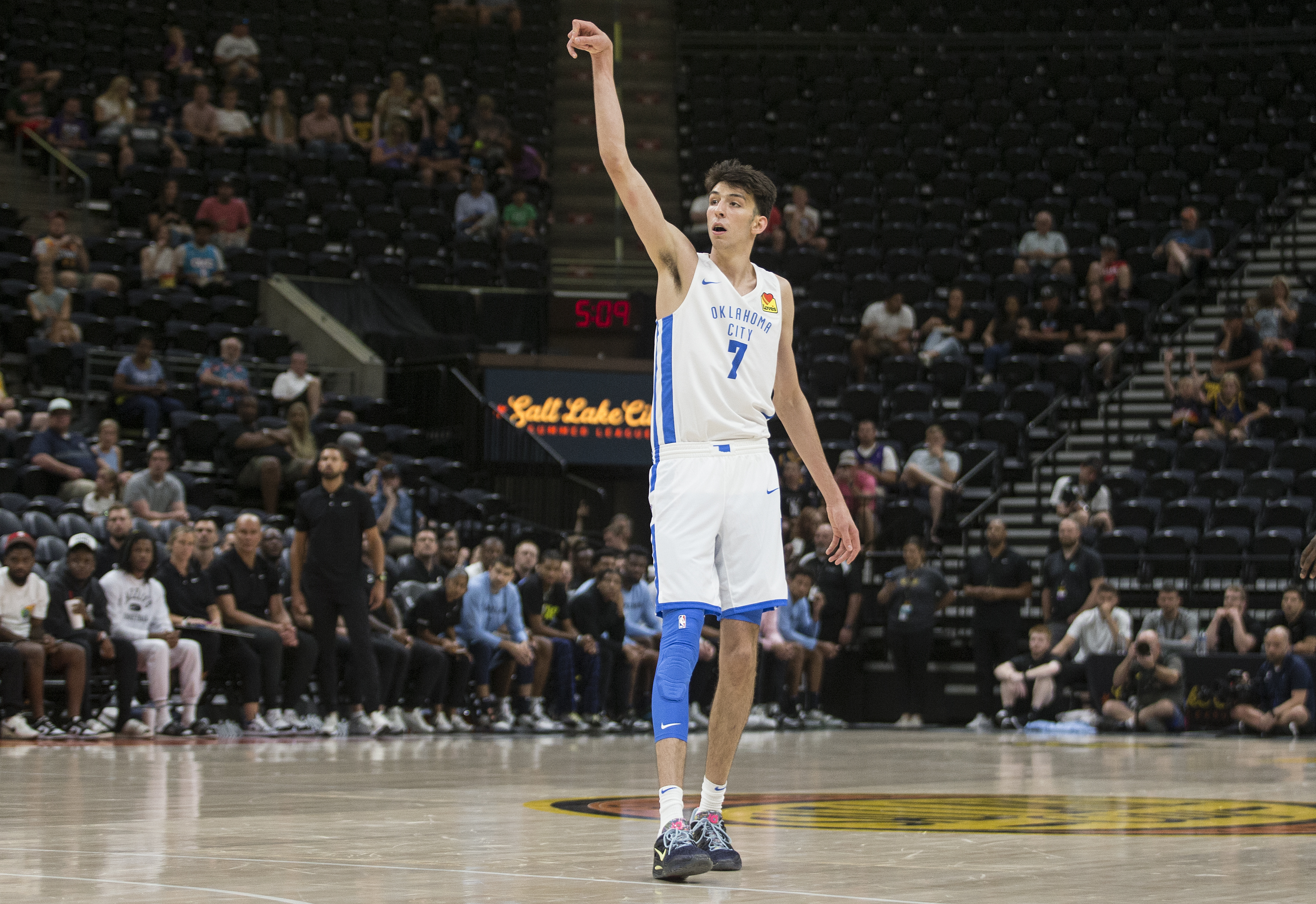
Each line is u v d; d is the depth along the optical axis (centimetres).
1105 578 1498
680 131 2602
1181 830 446
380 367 1809
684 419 383
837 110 2555
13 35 2225
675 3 2839
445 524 1566
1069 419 1884
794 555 1543
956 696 1554
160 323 1714
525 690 1242
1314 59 2605
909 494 1695
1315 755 954
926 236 2222
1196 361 1980
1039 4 2814
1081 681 1404
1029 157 2425
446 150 2291
